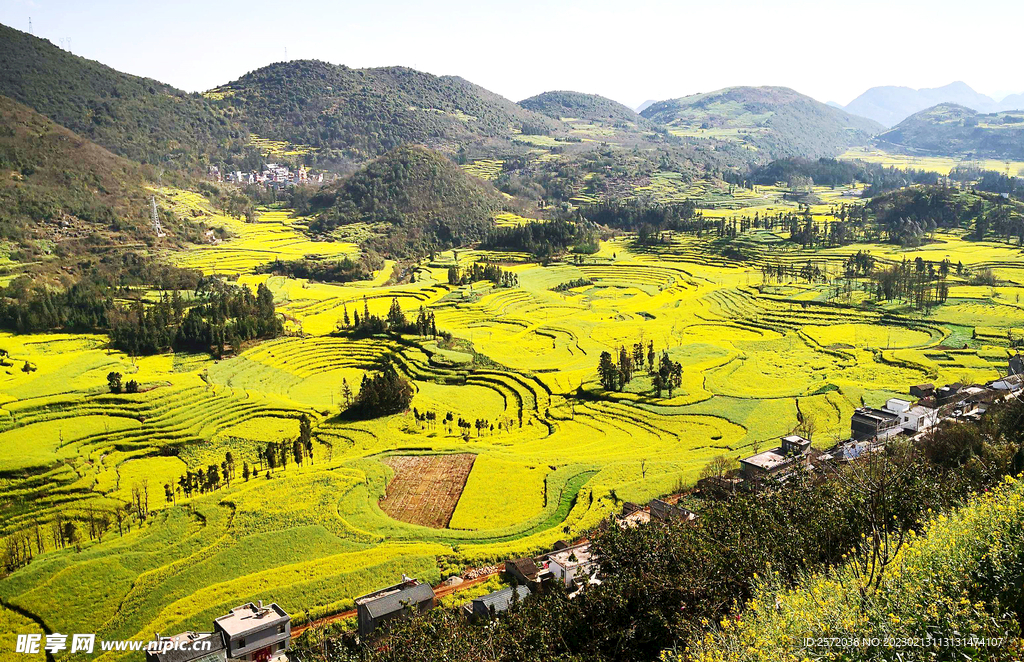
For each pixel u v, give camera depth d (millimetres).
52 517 124125
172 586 93562
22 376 183125
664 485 113625
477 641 54250
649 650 46469
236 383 190250
